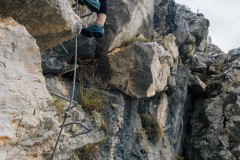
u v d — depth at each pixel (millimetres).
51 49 7953
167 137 12633
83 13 7668
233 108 16594
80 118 8055
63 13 4531
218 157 15789
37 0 4223
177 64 13531
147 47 9508
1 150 3809
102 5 6562
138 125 10594
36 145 4332
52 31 4703
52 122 4508
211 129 16562
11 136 3900
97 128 8523
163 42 12062
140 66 9398
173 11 13820
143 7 10477
